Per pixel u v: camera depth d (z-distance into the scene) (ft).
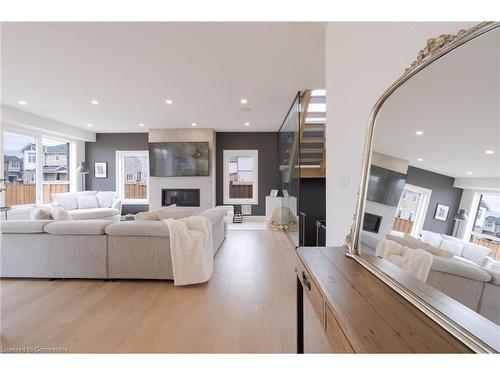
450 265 2.73
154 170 23.98
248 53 9.84
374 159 4.50
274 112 18.43
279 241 16.78
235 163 25.91
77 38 8.75
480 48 2.50
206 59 10.30
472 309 2.42
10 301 8.27
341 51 7.02
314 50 9.59
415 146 3.50
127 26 8.04
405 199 3.65
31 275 10.02
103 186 26.12
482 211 2.36
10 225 9.81
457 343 2.21
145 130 25.05
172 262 9.48
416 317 2.62
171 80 12.48
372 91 5.38
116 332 6.55
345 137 6.77
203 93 14.35
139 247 9.77
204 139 24.00
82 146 25.57
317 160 16.83
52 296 8.64
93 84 13.03
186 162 23.77
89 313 7.50
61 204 21.03
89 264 9.88
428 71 3.26
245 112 18.49
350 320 2.56
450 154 2.85
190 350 5.83
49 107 17.24
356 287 3.31
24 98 15.35
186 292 8.93
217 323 6.97
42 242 9.96
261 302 8.18
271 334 6.49
